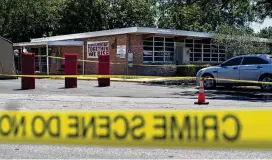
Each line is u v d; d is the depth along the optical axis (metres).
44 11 40.91
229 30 29.47
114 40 26.89
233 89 17.38
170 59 28.45
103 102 11.57
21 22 40.19
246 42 28.73
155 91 16.00
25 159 5.31
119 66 26.56
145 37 26.73
